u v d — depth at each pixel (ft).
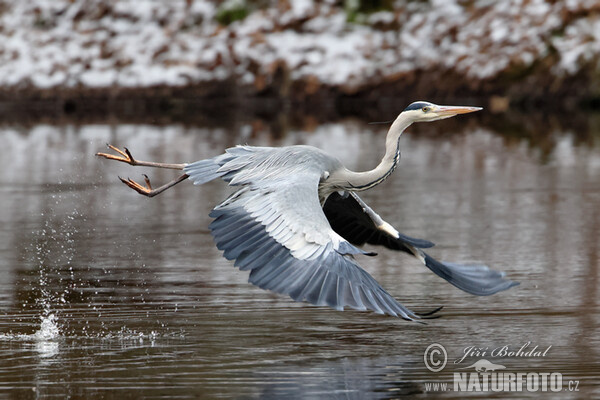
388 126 95.91
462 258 40.83
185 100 116.06
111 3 122.11
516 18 116.67
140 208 54.75
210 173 28.73
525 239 45.01
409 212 52.16
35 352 27.35
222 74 116.37
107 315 31.65
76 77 115.75
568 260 40.27
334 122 98.99
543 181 62.49
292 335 29.09
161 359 26.61
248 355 26.99
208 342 28.32
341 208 29.96
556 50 114.11
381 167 29.55
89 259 41.45
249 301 33.47
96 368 25.79
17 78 115.14
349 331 29.53
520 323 30.35
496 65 113.80
